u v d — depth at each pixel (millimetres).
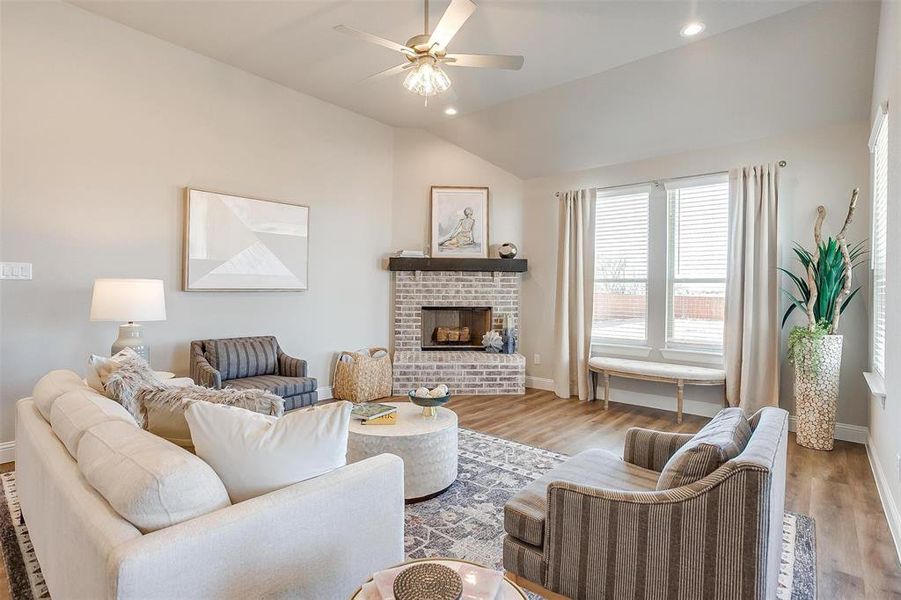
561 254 5668
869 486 3018
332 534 1448
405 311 5898
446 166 6051
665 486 1514
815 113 4000
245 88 4508
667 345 5043
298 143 4965
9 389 3225
